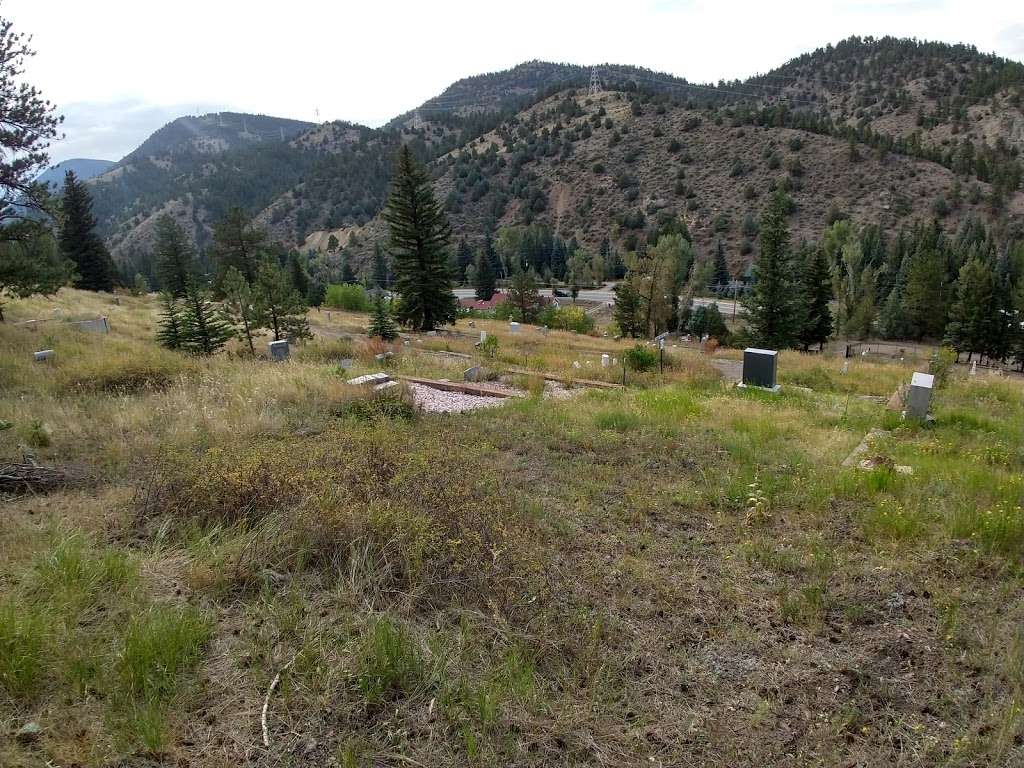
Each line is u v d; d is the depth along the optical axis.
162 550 4.22
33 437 6.61
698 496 5.80
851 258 61.53
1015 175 110.00
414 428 8.23
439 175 165.50
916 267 57.22
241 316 19.25
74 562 3.73
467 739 2.63
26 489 5.27
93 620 3.33
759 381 13.20
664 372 15.87
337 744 2.64
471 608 3.69
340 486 5.00
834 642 3.58
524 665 3.20
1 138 15.48
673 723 2.90
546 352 21.25
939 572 4.39
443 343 23.03
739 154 131.38
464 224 142.00
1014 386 14.59
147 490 5.07
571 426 8.51
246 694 2.89
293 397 9.53
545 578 4.06
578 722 2.84
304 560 4.12
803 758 2.72
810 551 4.70
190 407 8.21
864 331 58.91
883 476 6.18
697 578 4.27
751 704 3.05
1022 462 7.48
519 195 145.00
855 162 119.56
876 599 4.02
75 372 10.52
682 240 88.69
